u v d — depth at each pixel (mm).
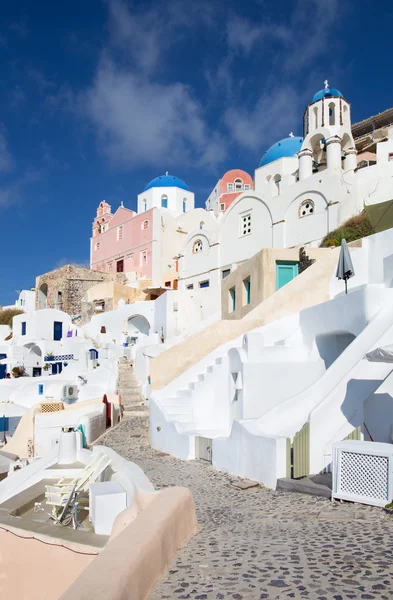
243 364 11492
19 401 24578
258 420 9406
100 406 16312
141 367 26031
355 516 6008
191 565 4531
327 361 12891
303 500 7113
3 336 49688
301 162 32344
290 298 16203
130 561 3686
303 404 9430
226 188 58594
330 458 8453
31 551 6281
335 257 16688
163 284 48875
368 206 17156
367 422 8883
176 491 5773
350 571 4297
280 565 4500
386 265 12961
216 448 10211
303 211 29328
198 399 13367
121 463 8484
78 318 48031
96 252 61531
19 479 9625
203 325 29812
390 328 9328
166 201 57969
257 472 8664
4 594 6277
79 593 3135
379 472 6414
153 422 13469
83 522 7402
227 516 6594
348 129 34312
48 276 53875
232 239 34844
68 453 10281
